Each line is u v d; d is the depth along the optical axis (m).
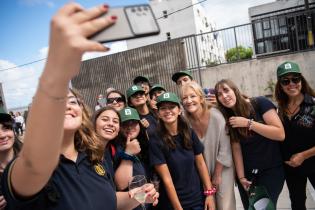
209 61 13.89
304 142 2.99
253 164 3.01
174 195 2.75
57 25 0.71
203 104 3.14
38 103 0.83
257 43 12.70
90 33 0.74
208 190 2.99
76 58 0.75
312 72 11.69
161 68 15.20
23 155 0.91
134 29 0.81
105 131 2.74
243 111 3.01
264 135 2.85
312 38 11.86
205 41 14.18
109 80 17.17
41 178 0.94
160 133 2.85
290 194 3.23
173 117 2.79
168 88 15.12
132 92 4.21
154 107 4.45
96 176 1.59
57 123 0.86
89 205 1.44
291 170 3.13
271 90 12.23
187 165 2.83
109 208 1.54
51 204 1.32
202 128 3.22
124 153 2.74
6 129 2.58
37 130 0.85
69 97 1.55
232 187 3.12
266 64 12.30
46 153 0.88
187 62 14.36
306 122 2.95
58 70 0.77
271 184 2.97
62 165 1.47
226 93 3.02
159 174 2.84
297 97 3.03
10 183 1.02
